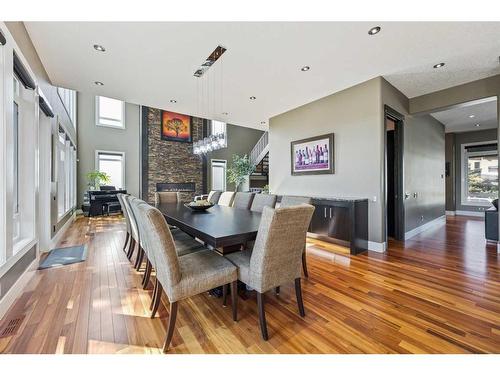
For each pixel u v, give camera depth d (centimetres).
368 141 353
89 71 322
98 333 158
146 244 204
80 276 255
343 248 361
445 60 296
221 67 313
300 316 179
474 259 307
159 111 898
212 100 438
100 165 797
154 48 269
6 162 185
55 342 149
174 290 146
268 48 270
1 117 181
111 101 816
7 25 189
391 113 364
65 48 266
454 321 172
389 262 298
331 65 308
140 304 197
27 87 254
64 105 514
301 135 465
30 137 256
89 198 709
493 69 318
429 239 415
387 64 306
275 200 301
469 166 711
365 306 193
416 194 456
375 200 345
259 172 1073
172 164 927
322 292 218
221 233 170
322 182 421
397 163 403
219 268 167
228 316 180
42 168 338
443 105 382
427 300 202
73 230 496
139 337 154
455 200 730
